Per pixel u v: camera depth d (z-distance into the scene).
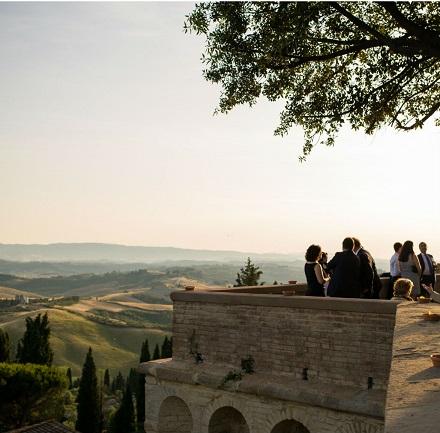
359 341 12.84
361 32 16.70
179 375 15.84
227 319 15.42
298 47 16.62
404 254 17.55
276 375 14.28
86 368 75.12
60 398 68.88
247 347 14.93
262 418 14.07
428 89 18.06
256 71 16.89
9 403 63.78
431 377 5.74
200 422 15.48
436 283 22.86
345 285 14.12
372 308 12.62
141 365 16.92
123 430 74.88
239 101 17.42
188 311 16.38
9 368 64.75
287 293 14.50
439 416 4.25
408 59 16.45
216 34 16.66
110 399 116.94
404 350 7.36
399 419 4.30
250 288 18.83
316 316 13.59
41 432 44.00
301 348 13.83
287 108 18.25
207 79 17.55
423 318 9.94
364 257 14.80
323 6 15.57
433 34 14.96
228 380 14.66
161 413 16.52
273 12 15.79
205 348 15.91
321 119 17.89
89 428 73.81
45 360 83.19
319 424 12.98
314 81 18.11
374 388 12.57
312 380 13.57
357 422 12.30
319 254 15.12
